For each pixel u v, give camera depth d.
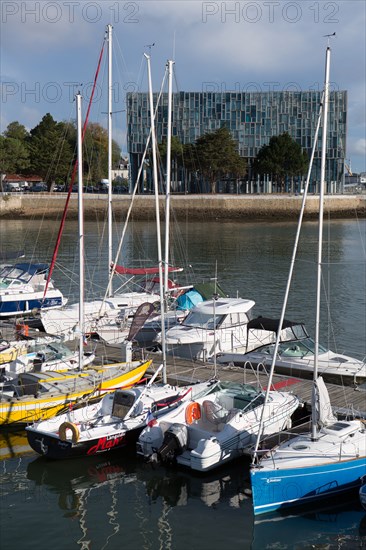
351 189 155.12
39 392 17.31
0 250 56.12
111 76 31.08
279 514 13.02
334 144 117.75
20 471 14.93
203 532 12.37
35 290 32.28
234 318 23.50
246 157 119.19
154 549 11.78
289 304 35.53
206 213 98.69
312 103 117.62
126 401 16.19
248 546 11.92
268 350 20.95
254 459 13.10
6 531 12.38
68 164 98.44
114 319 27.44
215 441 14.47
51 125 112.44
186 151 104.69
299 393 17.77
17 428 17.03
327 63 13.88
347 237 72.50
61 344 21.19
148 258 52.75
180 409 15.62
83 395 17.64
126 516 12.95
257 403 15.91
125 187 114.19
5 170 103.81
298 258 54.06
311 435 13.96
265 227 87.12
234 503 13.47
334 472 13.21
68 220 89.81
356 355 25.95
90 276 44.50
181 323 24.08
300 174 110.25
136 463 15.33
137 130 108.88
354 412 16.00
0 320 29.98
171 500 13.58
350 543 12.05
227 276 44.81
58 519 12.81
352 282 42.62
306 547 11.92
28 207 92.44
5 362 19.75
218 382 17.25
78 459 15.40
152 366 20.91
